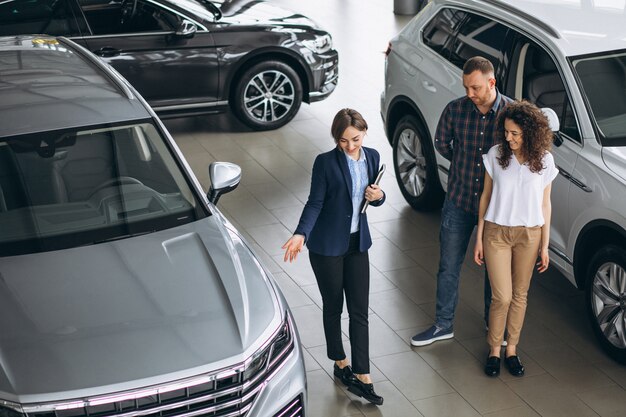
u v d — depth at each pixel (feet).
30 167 16.89
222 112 32.12
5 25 29.35
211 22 31.22
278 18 32.86
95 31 30.09
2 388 12.51
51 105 17.94
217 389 13.33
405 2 47.37
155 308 14.14
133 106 18.30
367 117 33.78
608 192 18.35
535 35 21.21
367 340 17.81
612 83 20.03
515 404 18.02
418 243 24.49
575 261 19.66
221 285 14.78
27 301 14.20
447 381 18.75
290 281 22.49
